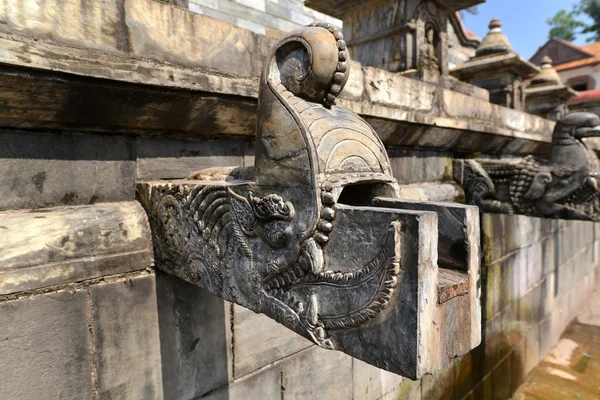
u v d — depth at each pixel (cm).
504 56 525
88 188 146
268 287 109
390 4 362
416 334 79
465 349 94
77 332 136
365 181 106
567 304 572
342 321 92
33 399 127
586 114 279
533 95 727
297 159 101
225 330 179
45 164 136
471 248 97
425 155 296
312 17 571
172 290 160
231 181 131
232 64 162
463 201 328
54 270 129
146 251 152
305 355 216
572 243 584
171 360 161
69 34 119
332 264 95
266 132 109
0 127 126
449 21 692
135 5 133
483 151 362
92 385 140
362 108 204
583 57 1560
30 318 125
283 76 111
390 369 84
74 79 120
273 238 105
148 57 137
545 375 455
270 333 198
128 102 136
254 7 492
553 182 288
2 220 123
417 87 254
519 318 425
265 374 197
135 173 158
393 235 82
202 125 165
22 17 110
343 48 108
